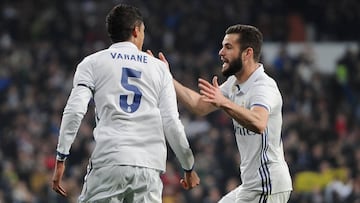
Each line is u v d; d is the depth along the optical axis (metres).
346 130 47.62
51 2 58.31
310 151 40.81
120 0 58.56
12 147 40.78
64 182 34.50
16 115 44.34
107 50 14.62
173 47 55.38
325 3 63.41
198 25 57.12
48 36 56.12
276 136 15.64
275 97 15.33
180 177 37.50
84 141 38.72
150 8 57.88
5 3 58.16
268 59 58.19
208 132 42.12
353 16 61.81
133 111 14.38
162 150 14.52
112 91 14.38
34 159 38.81
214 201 34.50
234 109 14.55
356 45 60.78
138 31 14.76
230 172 38.12
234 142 42.91
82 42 55.47
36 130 42.16
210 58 51.91
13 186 35.72
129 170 14.24
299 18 63.22
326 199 36.34
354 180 36.62
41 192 35.84
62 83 49.22
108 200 14.33
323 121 46.09
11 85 48.16
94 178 14.39
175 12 57.81
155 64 14.66
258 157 15.64
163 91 14.59
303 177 38.16
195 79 49.28
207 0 59.03
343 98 53.06
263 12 60.25
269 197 15.74
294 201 36.94
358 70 54.91
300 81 51.38
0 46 54.19
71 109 14.07
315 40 62.34
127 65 14.49
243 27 15.60
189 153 14.52
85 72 14.40
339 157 39.72
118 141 14.27
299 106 48.81
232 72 15.59
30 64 51.31
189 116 44.06
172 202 34.56
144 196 14.44
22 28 56.53
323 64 60.44
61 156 14.08
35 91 47.78
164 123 14.43
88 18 57.25
